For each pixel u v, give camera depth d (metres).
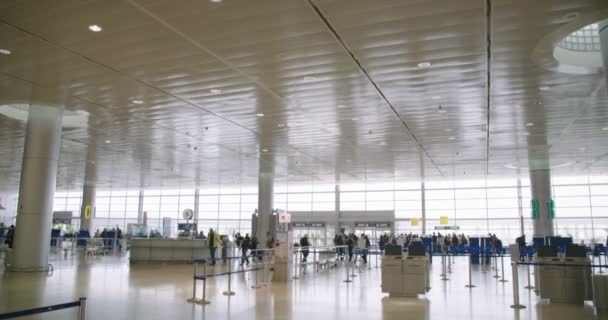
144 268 17.56
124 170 29.69
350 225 36.78
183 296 10.26
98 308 8.59
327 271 17.84
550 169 27.52
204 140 19.48
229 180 33.94
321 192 38.84
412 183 35.84
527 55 9.59
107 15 8.04
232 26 8.43
